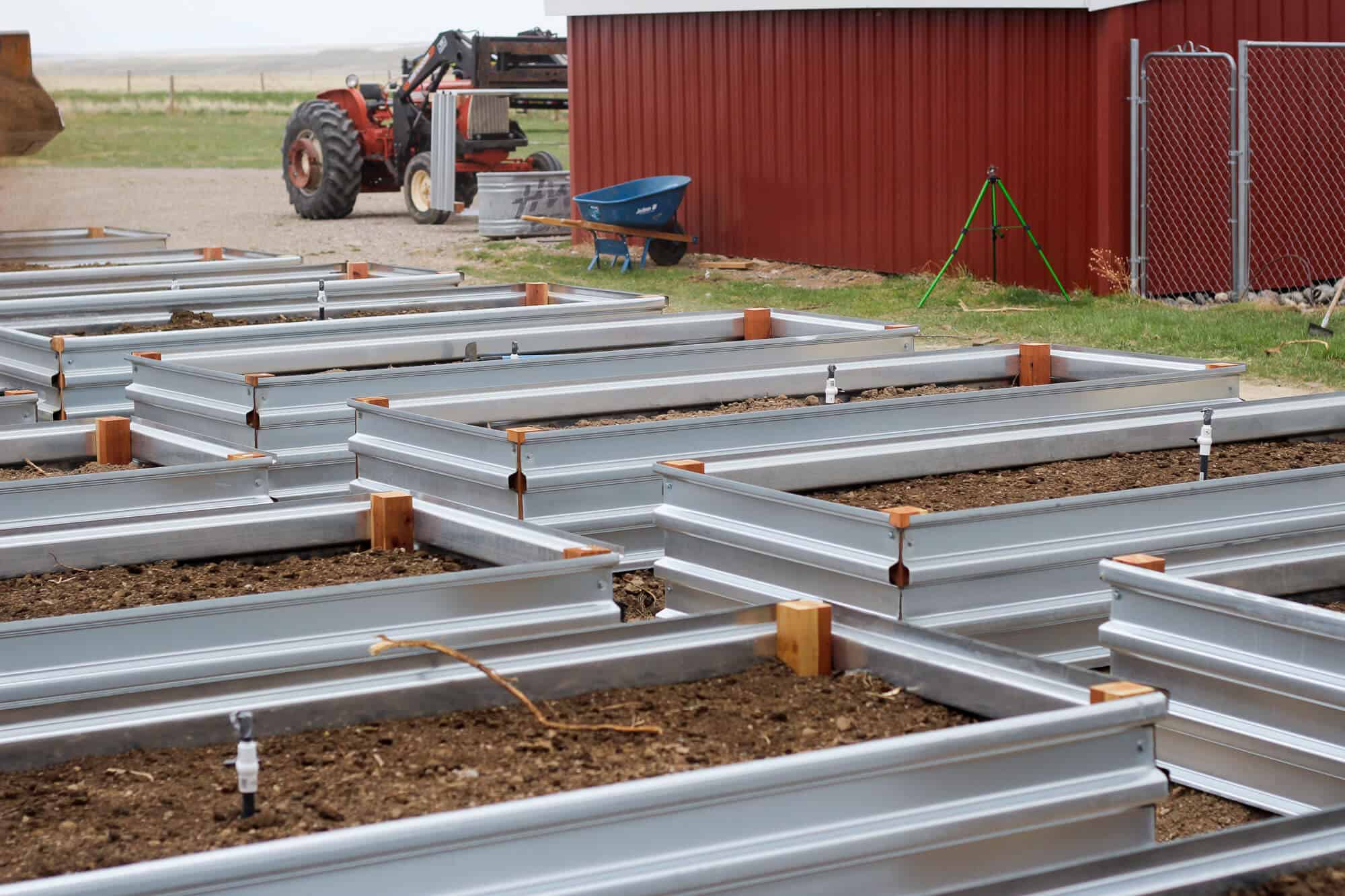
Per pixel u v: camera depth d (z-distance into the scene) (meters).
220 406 6.19
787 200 16.25
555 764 2.98
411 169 21.31
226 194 28.86
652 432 5.21
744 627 3.52
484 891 2.34
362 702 3.21
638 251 17.38
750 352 6.94
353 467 6.25
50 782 2.97
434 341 7.45
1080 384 5.97
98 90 67.25
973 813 2.61
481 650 3.27
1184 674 3.61
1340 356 10.55
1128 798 2.74
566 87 21.48
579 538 3.96
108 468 5.70
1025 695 3.03
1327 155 13.92
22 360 7.36
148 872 2.17
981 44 14.15
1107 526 4.29
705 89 16.94
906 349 7.48
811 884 2.52
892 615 4.00
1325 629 3.30
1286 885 2.65
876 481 5.27
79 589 4.22
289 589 4.18
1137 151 13.14
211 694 3.15
